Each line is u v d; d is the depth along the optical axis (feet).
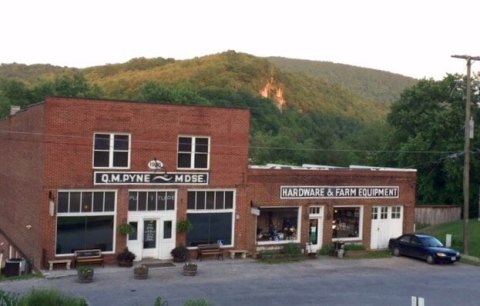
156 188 95.25
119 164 92.58
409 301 73.97
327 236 109.40
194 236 98.84
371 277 89.76
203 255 98.17
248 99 338.54
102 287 77.15
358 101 479.82
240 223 101.91
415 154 166.71
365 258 106.93
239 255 101.86
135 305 67.46
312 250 104.88
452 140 160.04
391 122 180.14
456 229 143.54
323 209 109.29
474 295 78.69
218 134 99.81
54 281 80.53
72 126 88.69
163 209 96.22
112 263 91.81
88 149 89.97
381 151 183.73
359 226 114.01
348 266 98.48
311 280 85.97
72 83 240.32
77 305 55.62
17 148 107.34
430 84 170.60
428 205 164.35
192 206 98.58
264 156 241.96
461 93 164.55
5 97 218.18
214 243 100.32
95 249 90.74
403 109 176.24
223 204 100.94
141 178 93.91
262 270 92.17
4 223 119.24
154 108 94.68
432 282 87.10
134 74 425.69
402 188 117.80
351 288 81.15
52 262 86.99
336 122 402.72
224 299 72.23
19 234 103.04
